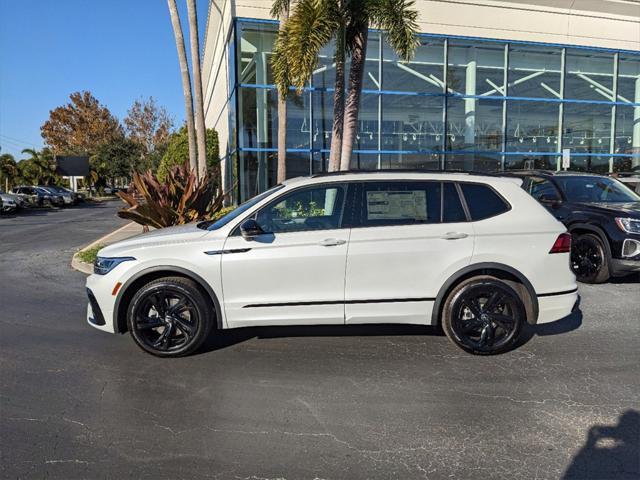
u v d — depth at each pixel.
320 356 4.79
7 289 7.90
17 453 3.14
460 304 4.66
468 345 4.70
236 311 4.61
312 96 17.05
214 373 4.41
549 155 19.84
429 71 18.39
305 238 4.59
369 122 18.08
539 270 4.69
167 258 4.59
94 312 4.74
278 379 4.27
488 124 19.16
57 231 17.20
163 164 24.44
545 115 19.75
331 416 3.62
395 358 4.73
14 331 5.66
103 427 3.47
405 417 3.60
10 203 27.44
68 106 70.38
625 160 20.86
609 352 4.88
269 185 17.06
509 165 19.44
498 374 4.36
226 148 19.95
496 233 4.68
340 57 10.52
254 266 4.56
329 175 4.84
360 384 4.16
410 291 4.64
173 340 4.75
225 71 19.53
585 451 3.15
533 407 3.75
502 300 4.68
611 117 20.58
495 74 19.05
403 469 2.97
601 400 3.86
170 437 3.34
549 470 2.96
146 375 4.37
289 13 12.50
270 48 16.78
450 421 3.54
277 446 3.23
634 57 20.58
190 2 14.33
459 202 4.78
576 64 19.84
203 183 10.48
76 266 9.76
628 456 3.09
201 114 15.00
